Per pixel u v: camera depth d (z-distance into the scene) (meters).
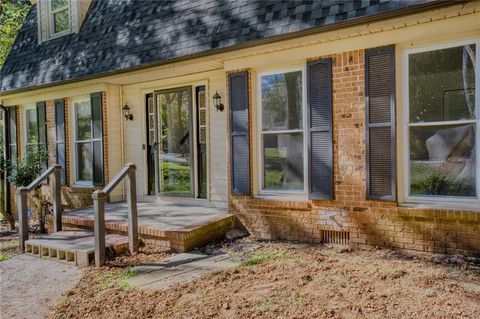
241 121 6.94
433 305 3.62
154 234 6.34
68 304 4.28
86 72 8.55
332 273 4.66
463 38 5.07
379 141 5.57
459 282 4.22
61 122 9.98
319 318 3.47
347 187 5.89
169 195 8.71
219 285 4.46
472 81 5.07
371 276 4.48
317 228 6.19
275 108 6.73
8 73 10.69
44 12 10.42
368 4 5.22
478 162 5.01
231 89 7.05
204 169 8.27
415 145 5.47
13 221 10.27
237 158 7.02
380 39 5.55
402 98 5.50
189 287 4.45
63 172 10.02
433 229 5.25
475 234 4.99
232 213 7.12
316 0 5.81
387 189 5.53
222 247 6.26
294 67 6.48
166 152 8.81
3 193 11.38
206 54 6.82
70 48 9.45
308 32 5.69
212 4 7.24
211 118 7.96
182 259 5.65
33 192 10.10
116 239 6.31
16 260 6.19
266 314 3.62
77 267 5.64
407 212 5.38
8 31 17.30
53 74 9.30
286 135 6.65
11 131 11.34
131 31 8.33
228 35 6.55
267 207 6.69
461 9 4.84
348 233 5.93
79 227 7.48
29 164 9.98
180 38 7.26
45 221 9.37
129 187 6.04
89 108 9.73
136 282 4.77
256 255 5.66
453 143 5.22
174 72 8.07
